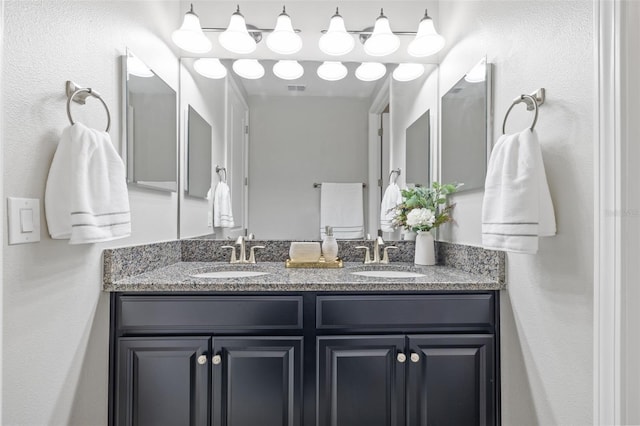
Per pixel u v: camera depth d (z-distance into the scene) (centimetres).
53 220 100
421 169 204
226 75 199
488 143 151
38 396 98
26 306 94
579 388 103
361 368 132
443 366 134
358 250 200
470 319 136
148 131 160
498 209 118
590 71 99
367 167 204
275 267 181
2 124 80
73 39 112
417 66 203
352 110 203
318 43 199
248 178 200
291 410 131
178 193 194
